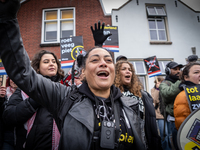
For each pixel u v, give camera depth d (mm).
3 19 745
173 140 2141
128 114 1011
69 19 6324
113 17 6172
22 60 815
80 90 1014
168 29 6336
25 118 1315
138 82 2039
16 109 1335
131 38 6039
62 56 3703
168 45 6125
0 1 706
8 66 808
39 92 921
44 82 967
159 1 6566
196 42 6289
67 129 849
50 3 6426
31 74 874
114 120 939
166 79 2719
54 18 6465
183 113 1610
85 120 864
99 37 1282
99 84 966
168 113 2252
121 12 6246
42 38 6113
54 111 976
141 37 6098
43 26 6250
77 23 6215
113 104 1005
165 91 2193
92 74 989
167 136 2416
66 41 3756
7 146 1529
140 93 1870
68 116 899
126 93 1856
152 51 6004
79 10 6324
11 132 1582
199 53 6180
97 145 846
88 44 5996
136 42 6023
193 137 1266
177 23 6414
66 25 6383
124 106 1044
